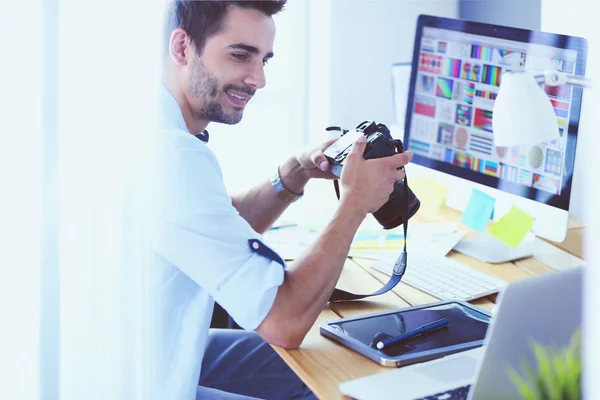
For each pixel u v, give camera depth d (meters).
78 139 1.19
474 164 1.68
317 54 2.39
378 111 2.40
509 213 1.56
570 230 1.64
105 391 1.26
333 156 1.40
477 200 1.64
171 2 1.28
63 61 1.17
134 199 1.22
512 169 1.58
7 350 1.20
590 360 0.86
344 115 2.38
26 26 1.14
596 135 0.97
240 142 2.44
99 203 1.21
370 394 1.01
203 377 1.57
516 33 1.56
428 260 1.56
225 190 1.26
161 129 1.26
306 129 2.49
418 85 1.81
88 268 1.23
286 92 2.47
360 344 1.17
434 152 1.79
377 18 2.33
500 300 0.90
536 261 1.57
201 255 1.23
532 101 1.37
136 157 1.21
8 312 1.20
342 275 1.52
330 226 1.26
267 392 1.55
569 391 0.88
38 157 1.17
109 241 1.23
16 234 1.18
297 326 1.19
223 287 1.22
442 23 1.72
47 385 1.23
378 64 2.37
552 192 1.50
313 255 1.24
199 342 1.36
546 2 1.84
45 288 1.20
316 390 1.06
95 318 1.24
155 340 1.28
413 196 1.37
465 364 1.10
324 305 1.23
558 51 1.49
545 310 0.89
